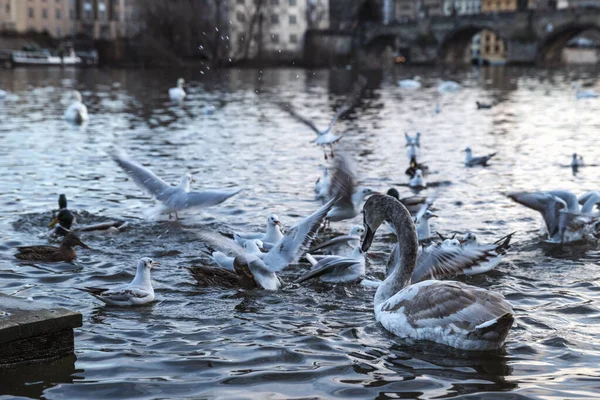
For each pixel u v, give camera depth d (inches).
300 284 453.1
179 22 2356.1
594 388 305.4
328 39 5177.2
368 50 5728.3
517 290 438.0
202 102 1902.1
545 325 378.0
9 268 478.0
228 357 339.0
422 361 334.0
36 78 3019.2
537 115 1616.6
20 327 329.1
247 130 1286.9
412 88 2632.9
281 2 4968.0
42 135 1180.5
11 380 312.8
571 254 518.9
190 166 896.3
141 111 1643.7
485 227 596.1
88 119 1445.6
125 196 711.1
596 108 1795.0
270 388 307.0
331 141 653.3
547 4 6628.9
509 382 311.6
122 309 406.0
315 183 751.1
